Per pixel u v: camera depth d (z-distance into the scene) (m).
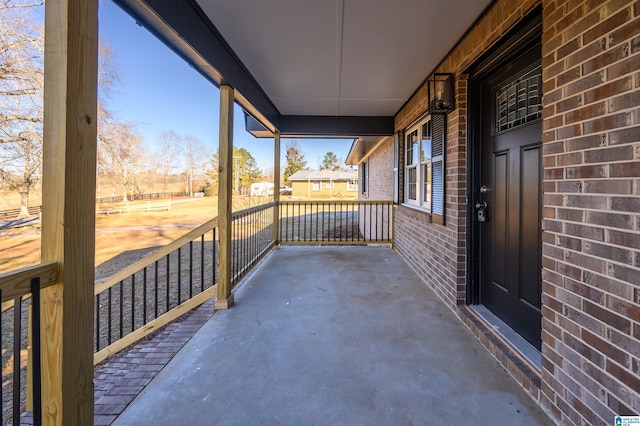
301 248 5.89
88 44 1.25
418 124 4.32
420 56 3.09
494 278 2.57
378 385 1.83
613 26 1.23
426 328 2.54
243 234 4.39
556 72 1.54
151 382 1.86
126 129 13.30
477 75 2.64
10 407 2.50
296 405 1.67
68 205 1.18
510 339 2.18
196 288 5.06
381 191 7.83
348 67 3.38
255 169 29.84
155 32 2.01
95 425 1.53
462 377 1.89
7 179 7.27
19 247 7.47
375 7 2.27
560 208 1.51
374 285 3.67
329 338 2.39
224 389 1.80
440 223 3.21
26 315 4.10
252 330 2.53
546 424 1.52
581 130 1.38
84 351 1.25
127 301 4.59
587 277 1.36
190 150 20.83
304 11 2.34
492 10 2.22
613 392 1.23
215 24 2.53
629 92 1.17
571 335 1.44
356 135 5.77
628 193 1.17
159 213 16.91
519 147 2.22
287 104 4.87
